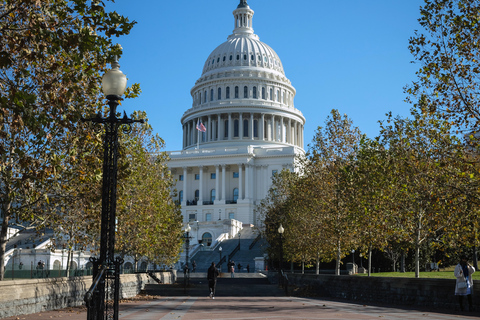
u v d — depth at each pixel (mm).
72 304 24406
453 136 25766
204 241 113125
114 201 13977
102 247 13602
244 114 157875
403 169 30438
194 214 138250
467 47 24016
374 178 34812
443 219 28422
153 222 44750
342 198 40969
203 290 45281
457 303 23734
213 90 162375
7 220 23766
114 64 14578
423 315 20375
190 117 162875
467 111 24297
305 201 50594
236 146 148750
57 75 19938
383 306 26094
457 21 23906
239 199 136250
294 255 62625
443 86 24594
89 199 25719
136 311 23500
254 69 163125
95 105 23312
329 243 47531
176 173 146500
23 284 20312
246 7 179750
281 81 164125
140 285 42344
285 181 78062
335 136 44812
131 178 37812
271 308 25312
